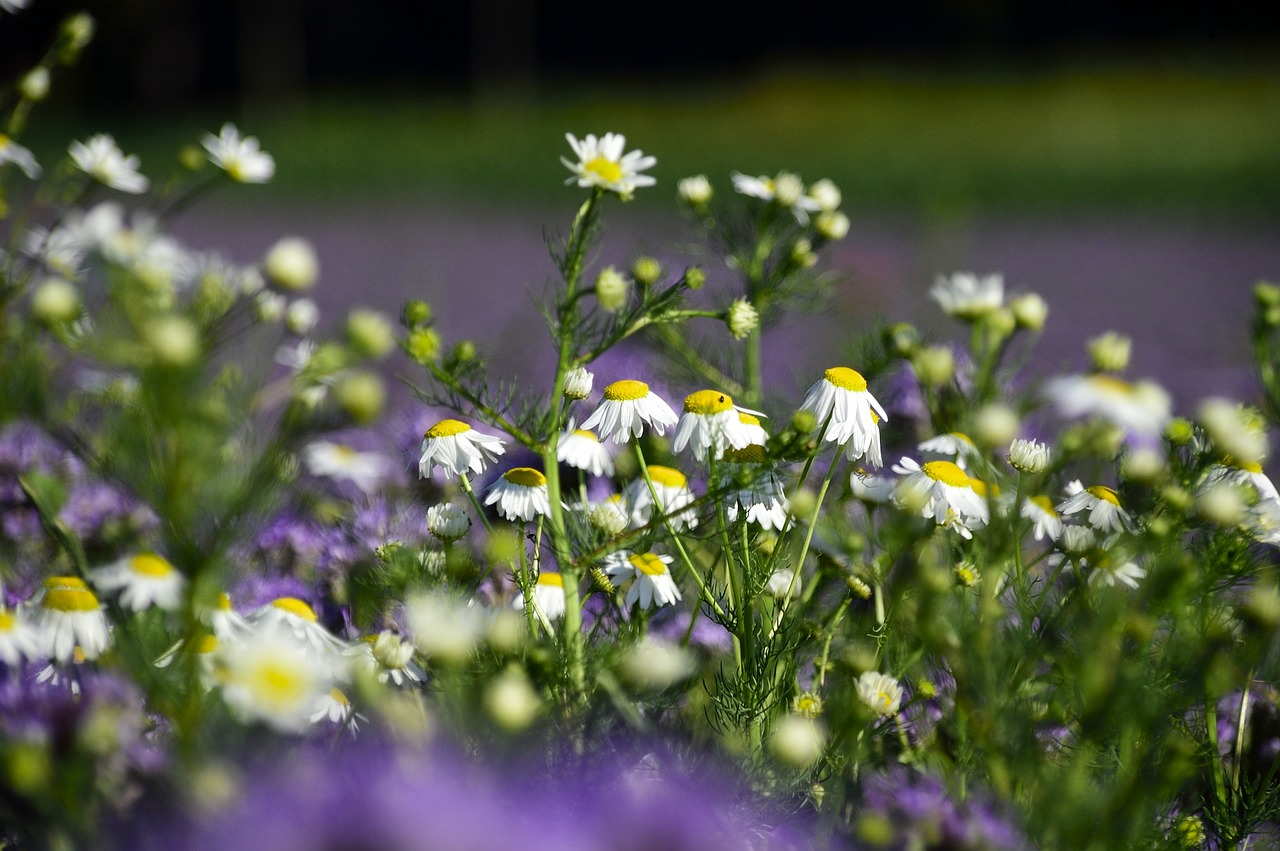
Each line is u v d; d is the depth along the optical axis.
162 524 1.01
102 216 1.15
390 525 1.18
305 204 6.82
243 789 0.97
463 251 4.76
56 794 0.97
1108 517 1.09
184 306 1.02
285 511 1.20
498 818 0.94
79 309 1.01
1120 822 1.03
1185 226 5.78
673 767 1.02
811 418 1.06
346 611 1.14
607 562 1.09
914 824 1.02
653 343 1.29
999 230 5.61
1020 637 1.07
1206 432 1.10
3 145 1.18
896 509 1.10
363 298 3.43
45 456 1.23
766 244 1.27
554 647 1.06
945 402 1.20
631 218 5.81
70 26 1.21
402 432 1.28
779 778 1.04
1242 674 1.07
